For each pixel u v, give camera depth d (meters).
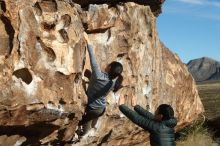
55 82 7.07
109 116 9.06
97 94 7.79
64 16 7.27
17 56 6.50
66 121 7.44
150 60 10.70
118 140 9.93
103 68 8.92
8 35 6.47
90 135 8.62
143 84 10.37
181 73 13.54
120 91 9.41
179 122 13.80
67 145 8.05
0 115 6.32
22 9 6.57
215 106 24.42
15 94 6.41
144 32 10.36
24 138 7.13
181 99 13.44
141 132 10.73
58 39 7.18
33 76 6.71
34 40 6.75
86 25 8.47
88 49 7.76
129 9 9.70
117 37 9.28
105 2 9.44
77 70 7.49
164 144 6.78
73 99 7.40
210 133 16.97
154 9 11.70
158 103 11.41
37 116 6.84
